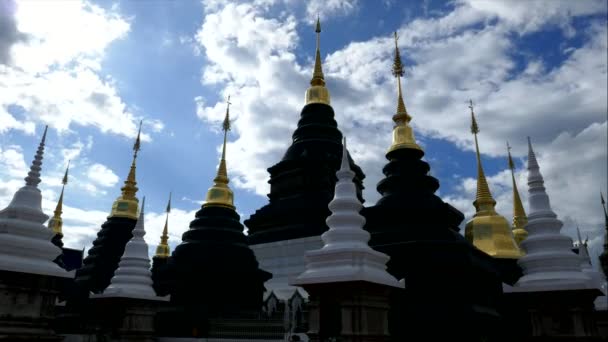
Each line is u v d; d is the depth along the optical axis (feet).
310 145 141.69
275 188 144.05
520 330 91.45
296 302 87.20
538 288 59.31
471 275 79.41
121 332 85.15
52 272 65.82
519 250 121.49
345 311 53.47
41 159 73.41
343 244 58.03
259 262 127.03
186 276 109.40
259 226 138.41
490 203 132.05
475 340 72.38
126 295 84.84
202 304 105.19
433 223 87.40
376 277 54.29
